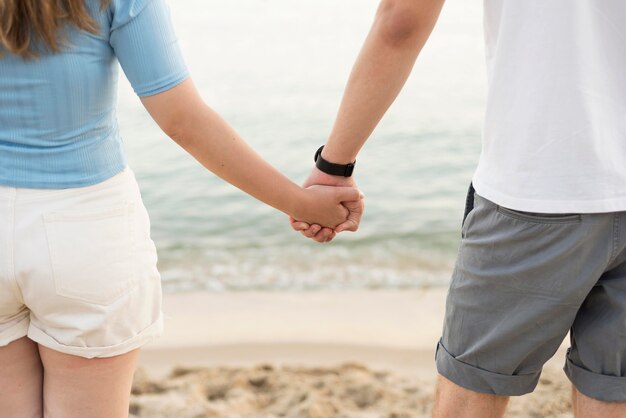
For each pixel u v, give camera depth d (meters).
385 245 6.41
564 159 1.67
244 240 6.57
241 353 4.08
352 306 4.88
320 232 2.41
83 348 1.74
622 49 1.66
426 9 1.92
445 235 6.65
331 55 14.99
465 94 12.09
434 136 9.86
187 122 1.77
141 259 1.77
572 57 1.64
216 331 4.41
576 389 1.89
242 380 3.58
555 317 1.79
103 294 1.70
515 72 1.71
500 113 1.74
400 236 6.61
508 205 1.74
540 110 1.68
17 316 1.77
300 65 14.17
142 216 1.79
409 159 8.98
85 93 1.63
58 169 1.65
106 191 1.70
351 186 2.31
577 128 1.66
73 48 1.58
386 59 2.02
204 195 7.74
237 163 1.89
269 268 5.91
